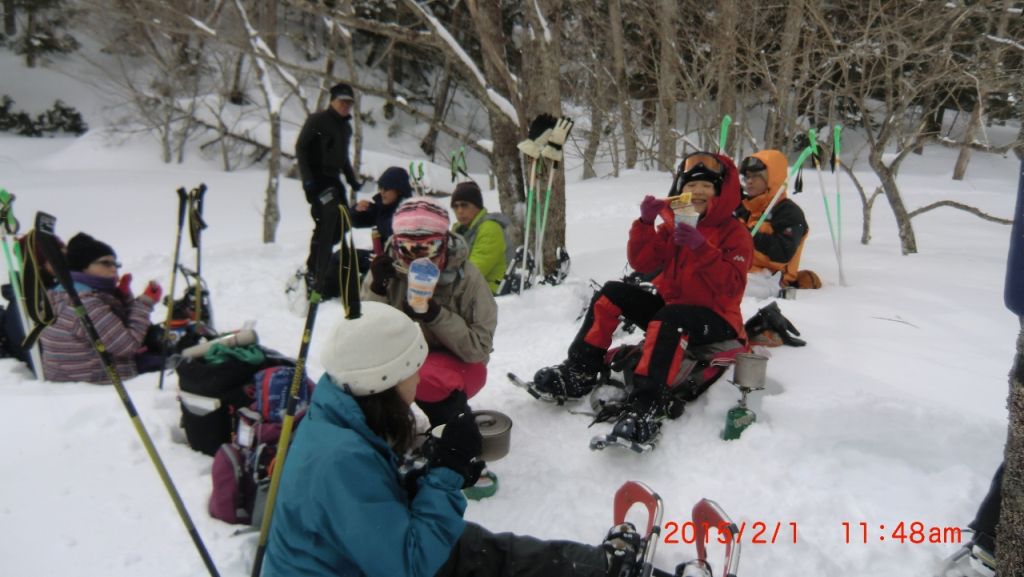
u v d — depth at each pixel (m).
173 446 3.22
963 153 14.76
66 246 4.18
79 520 2.65
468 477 1.92
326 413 1.81
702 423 3.33
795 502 2.73
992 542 2.23
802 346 3.93
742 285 3.46
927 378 3.49
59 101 22.11
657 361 3.23
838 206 5.09
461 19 17.22
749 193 5.10
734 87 9.70
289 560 1.73
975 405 3.21
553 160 5.59
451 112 24.19
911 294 4.80
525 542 2.13
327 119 6.34
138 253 9.95
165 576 2.37
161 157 19.95
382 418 1.87
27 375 4.26
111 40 17.08
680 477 3.02
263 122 19.92
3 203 3.72
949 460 2.90
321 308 5.88
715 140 8.98
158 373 4.17
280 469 2.05
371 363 1.81
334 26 10.07
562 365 3.68
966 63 6.98
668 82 11.33
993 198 11.09
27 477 2.92
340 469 1.67
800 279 5.12
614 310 3.63
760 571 2.44
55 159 19.78
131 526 2.63
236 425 3.04
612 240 8.38
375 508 1.68
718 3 10.16
